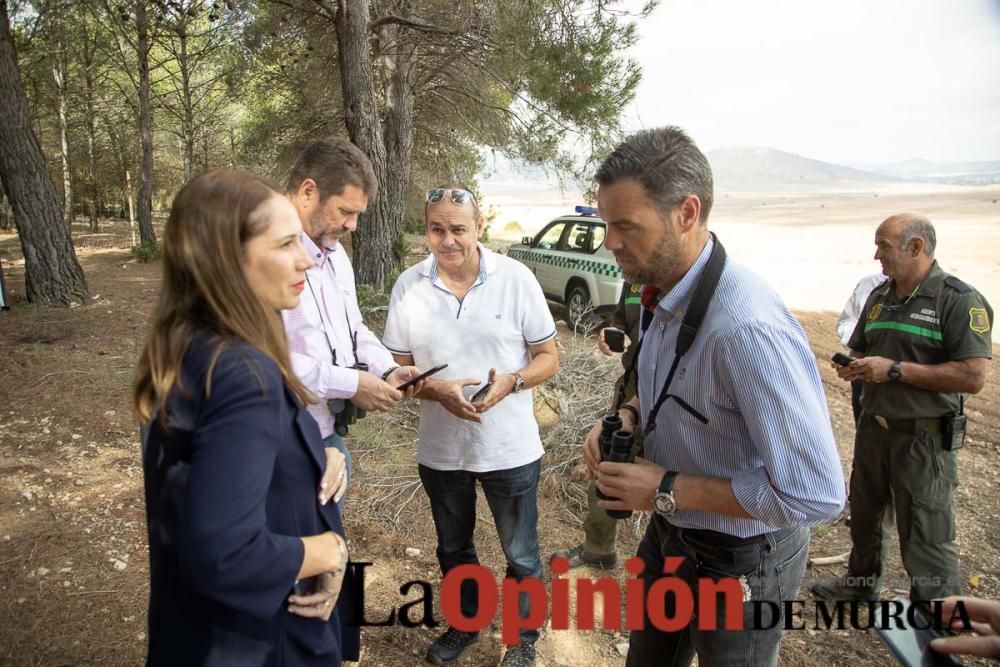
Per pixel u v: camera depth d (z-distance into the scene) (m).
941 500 2.88
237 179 1.29
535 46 8.99
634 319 3.33
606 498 1.83
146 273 12.80
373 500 4.05
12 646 2.66
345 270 2.68
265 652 1.31
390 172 10.57
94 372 6.00
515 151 12.27
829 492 1.52
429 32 10.10
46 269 8.86
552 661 2.86
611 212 1.61
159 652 1.29
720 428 1.67
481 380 2.63
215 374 1.18
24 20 12.86
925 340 2.85
